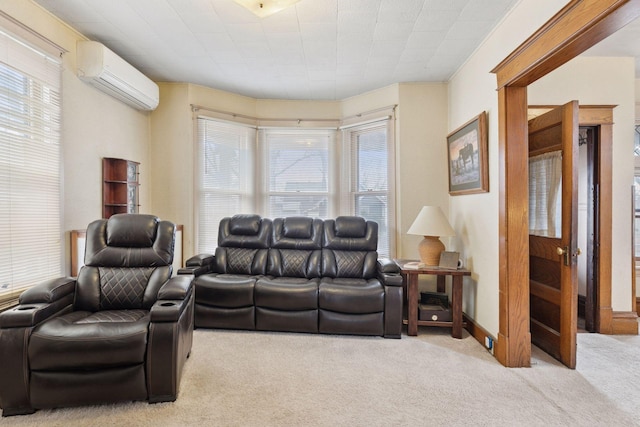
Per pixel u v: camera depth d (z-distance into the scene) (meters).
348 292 2.85
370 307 2.83
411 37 2.71
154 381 1.82
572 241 2.27
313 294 2.90
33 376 1.72
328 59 3.13
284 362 2.36
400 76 3.54
